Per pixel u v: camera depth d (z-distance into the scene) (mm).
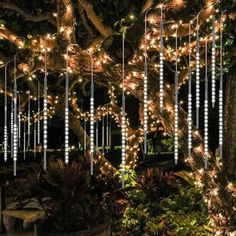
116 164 12547
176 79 5418
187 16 6270
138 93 6109
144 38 5785
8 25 8516
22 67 5984
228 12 5965
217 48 8070
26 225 6660
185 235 6305
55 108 8867
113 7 8500
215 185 5855
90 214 6188
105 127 13539
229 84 9727
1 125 12570
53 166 6320
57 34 5750
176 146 5324
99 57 5844
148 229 6699
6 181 7797
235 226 5738
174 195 8117
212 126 13945
